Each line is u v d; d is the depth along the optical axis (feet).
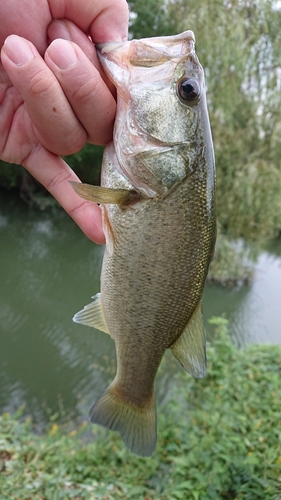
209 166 0.55
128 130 0.52
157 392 2.16
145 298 0.57
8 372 2.41
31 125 0.57
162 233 0.55
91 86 0.46
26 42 0.43
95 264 4.70
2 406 2.10
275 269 5.58
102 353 2.77
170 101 0.52
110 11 0.50
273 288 4.73
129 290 0.57
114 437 1.59
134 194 0.54
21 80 0.44
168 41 0.52
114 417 0.67
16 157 0.59
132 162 0.53
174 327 0.61
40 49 0.49
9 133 0.57
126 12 0.51
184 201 0.54
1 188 7.27
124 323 0.60
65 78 0.45
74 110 0.49
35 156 0.59
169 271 0.56
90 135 0.53
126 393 0.67
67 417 2.06
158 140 0.52
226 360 1.89
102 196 0.52
